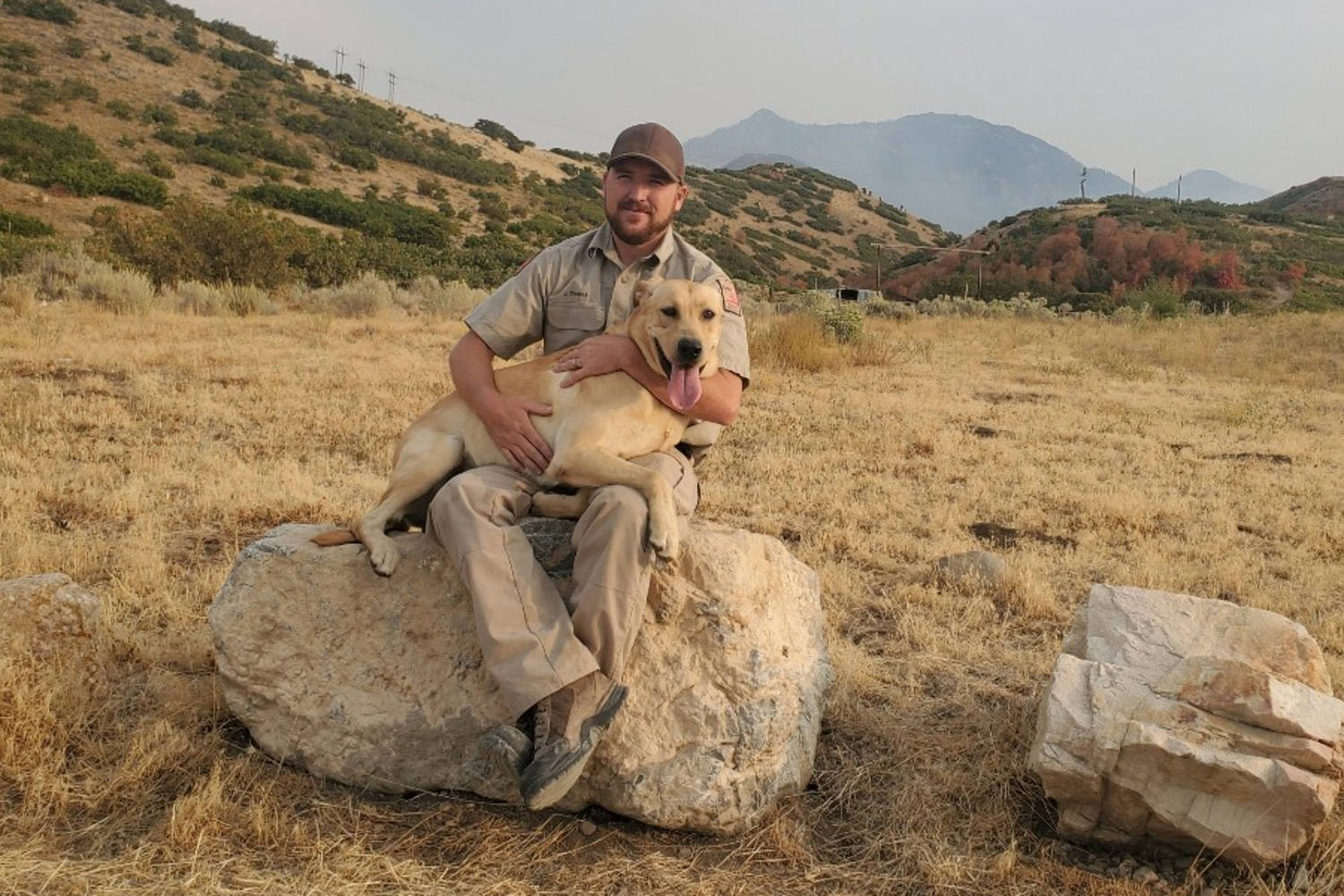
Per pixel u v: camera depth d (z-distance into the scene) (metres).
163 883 2.82
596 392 3.52
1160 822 3.18
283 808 3.26
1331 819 3.33
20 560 4.99
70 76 59.16
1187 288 48.72
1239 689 3.25
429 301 20.58
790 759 3.46
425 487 3.73
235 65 72.75
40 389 9.19
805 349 14.09
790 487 7.51
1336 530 6.93
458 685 3.45
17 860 2.85
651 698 3.36
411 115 81.38
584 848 3.18
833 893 3.03
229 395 9.66
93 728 3.59
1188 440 9.95
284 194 46.75
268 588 3.56
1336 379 15.02
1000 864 3.12
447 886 2.91
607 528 3.13
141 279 17.53
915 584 5.58
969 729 3.95
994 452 8.95
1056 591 5.62
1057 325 23.72
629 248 3.93
